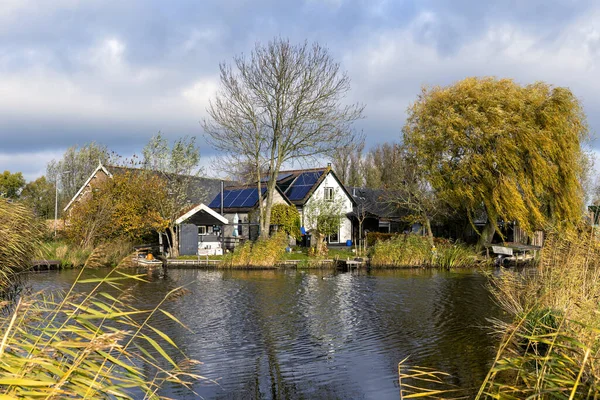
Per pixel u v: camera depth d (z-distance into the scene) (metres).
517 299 12.02
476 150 32.22
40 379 3.61
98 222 29.91
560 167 31.58
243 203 40.62
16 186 55.12
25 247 12.70
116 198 31.44
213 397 8.55
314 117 32.38
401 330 13.36
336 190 44.03
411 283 23.00
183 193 33.34
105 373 4.16
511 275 13.05
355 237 42.62
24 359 3.62
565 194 31.69
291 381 9.38
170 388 8.80
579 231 11.91
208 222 34.22
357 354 11.09
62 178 56.72
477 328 13.54
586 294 9.62
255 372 9.85
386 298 18.62
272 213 37.91
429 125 33.47
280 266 29.73
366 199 48.00
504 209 31.70
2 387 3.27
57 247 27.53
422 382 9.25
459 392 8.62
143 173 32.72
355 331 13.20
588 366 5.05
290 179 44.84
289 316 15.16
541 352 7.59
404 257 30.23
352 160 69.69
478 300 18.14
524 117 31.88
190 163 33.94
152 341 4.75
